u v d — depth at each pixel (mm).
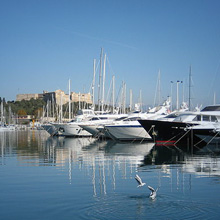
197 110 39719
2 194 14203
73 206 12344
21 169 20438
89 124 49719
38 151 32188
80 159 25172
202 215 11172
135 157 26250
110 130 43812
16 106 183750
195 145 37500
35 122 146375
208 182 16047
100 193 14125
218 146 36375
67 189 14922
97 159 25094
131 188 14945
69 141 48094
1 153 30359
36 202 12945
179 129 36344
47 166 21594
